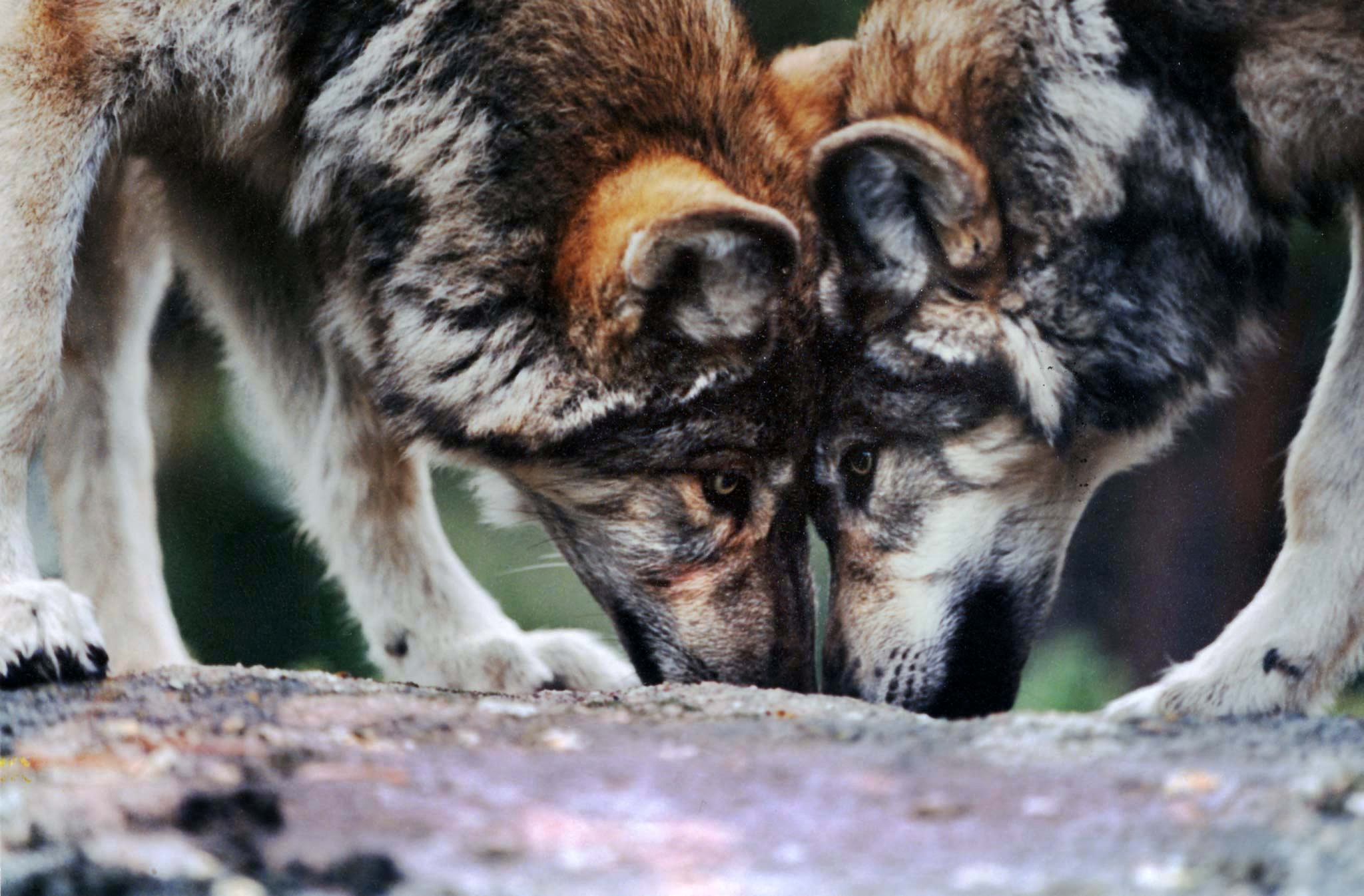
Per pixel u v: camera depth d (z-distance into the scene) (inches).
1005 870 160.9
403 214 327.0
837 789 191.2
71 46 301.6
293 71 326.0
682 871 162.1
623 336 313.1
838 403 343.6
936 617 365.1
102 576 367.9
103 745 209.9
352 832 172.6
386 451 390.9
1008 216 336.5
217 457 634.8
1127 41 328.8
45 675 254.1
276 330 394.0
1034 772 197.3
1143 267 345.4
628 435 326.6
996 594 372.2
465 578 406.0
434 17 318.0
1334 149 331.0
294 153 338.6
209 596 698.2
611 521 346.0
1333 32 316.2
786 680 347.6
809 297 329.1
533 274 318.3
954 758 206.4
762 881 158.9
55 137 298.4
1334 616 307.3
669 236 297.3
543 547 398.0
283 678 271.9
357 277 341.1
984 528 366.3
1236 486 677.3
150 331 390.0
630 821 178.9
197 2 311.4
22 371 287.0
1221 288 356.2
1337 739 217.5
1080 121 332.2
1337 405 316.8
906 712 267.4
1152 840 168.1
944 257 332.2
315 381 399.9
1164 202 339.9
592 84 320.5
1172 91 332.2
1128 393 357.4
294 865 161.6
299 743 213.6
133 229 370.9
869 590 366.3
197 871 159.2
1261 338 376.8
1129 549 703.1
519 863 164.1
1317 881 153.1
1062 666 664.4
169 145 344.8
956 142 327.9
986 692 376.5
